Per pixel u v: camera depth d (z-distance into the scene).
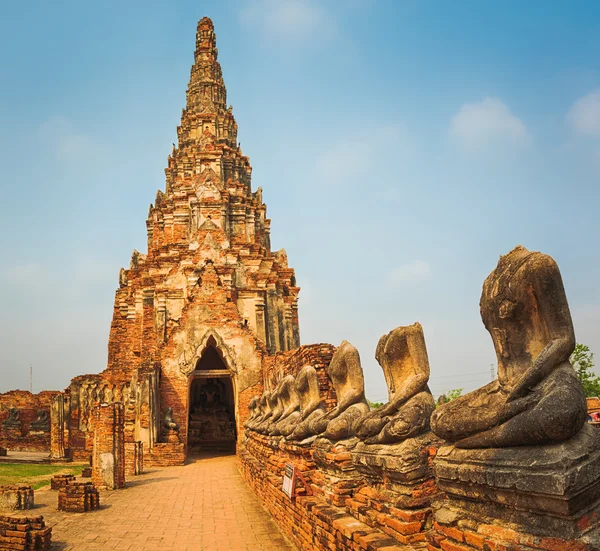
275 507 13.89
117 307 50.25
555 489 4.28
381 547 6.70
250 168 58.94
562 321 5.01
